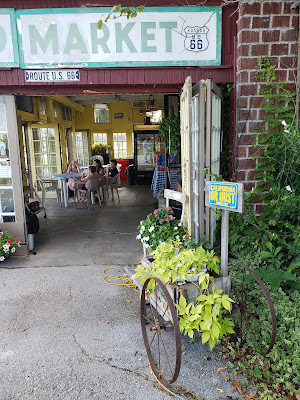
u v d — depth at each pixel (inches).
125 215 292.4
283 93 152.3
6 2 160.4
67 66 164.2
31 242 198.1
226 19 159.5
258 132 154.7
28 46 163.3
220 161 171.9
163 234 130.2
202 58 161.9
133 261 179.9
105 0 158.2
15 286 151.2
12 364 98.9
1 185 186.9
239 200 89.8
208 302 87.6
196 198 143.4
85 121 541.3
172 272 95.9
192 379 91.3
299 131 147.3
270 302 85.7
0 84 168.4
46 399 85.2
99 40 161.6
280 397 83.1
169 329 100.2
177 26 159.2
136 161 495.5
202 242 124.4
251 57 150.9
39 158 393.4
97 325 119.0
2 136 182.4
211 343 87.1
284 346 96.6
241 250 144.3
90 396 86.0
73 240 220.5
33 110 326.3
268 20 148.2
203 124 127.7
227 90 168.6
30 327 118.3
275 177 156.9
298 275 125.6
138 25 159.5
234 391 86.9
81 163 545.0
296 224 146.6
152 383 90.4
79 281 155.6
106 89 172.7
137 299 137.9
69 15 160.2
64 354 103.2
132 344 107.9
